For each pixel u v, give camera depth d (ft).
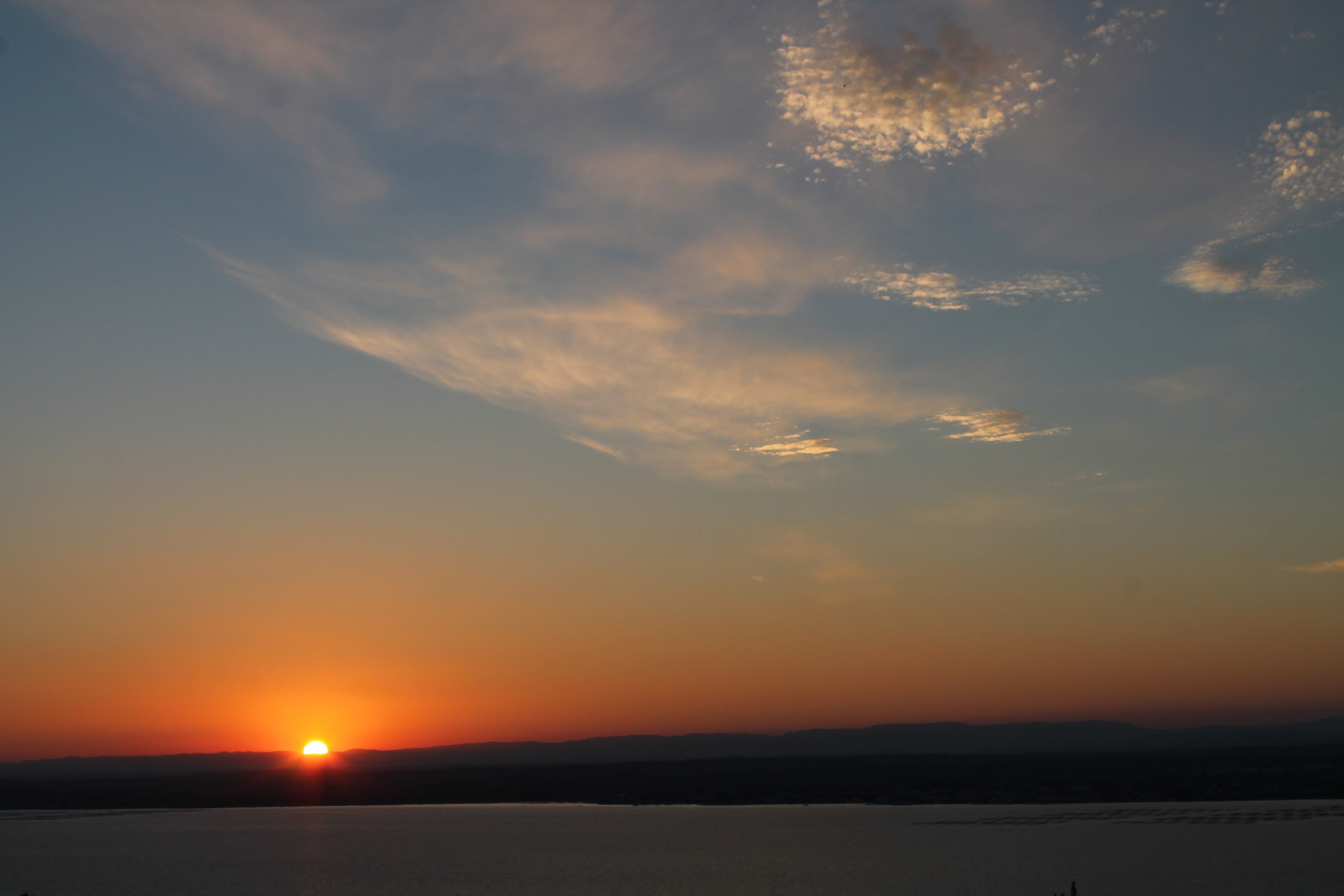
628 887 252.21
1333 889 224.33
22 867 310.04
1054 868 268.00
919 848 328.29
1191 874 249.75
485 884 261.85
